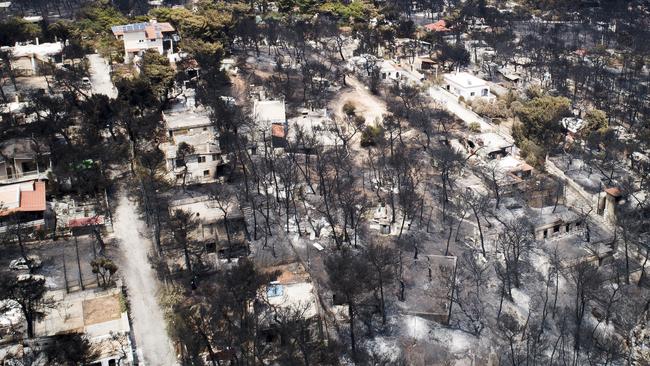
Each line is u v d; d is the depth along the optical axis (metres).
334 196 121.56
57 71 157.25
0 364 76.81
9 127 126.88
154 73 144.50
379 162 137.12
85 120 130.88
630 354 90.81
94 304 90.88
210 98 146.12
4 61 160.38
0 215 102.62
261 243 106.56
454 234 115.56
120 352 80.50
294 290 90.56
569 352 91.94
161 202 113.50
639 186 131.88
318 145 135.75
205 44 170.50
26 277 91.44
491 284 103.12
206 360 79.19
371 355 85.81
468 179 134.25
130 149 129.00
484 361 87.19
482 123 161.75
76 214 110.62
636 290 104.50
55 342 80.06
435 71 196.38
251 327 81.88
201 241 102.44
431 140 149.50
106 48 183.50
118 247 103.88
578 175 138.25
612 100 180.50
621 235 114.31
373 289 91.19
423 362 86.31
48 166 119.19
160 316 89.81
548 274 102.50
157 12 196.12
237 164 129.00
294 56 194.75
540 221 116.69
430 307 95.19
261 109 148.25
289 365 77.69
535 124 149.00
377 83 177.38
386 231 113.31
